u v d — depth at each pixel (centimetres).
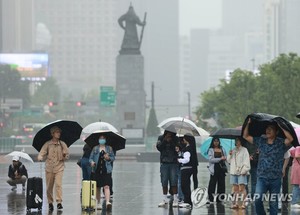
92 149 5809
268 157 4506
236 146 5791
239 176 5728
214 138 6191
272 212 4572
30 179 5684
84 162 6334
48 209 5772
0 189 7769
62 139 5762
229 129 5878
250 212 5538
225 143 6519
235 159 5769
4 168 12388
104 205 6062
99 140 5716
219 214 5438
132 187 8162
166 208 5862
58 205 5697
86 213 5525
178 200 6147
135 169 12200
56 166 5691
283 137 4522
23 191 7519
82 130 5750
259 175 4538
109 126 6369
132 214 5459
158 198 6812
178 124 5881
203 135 5944
